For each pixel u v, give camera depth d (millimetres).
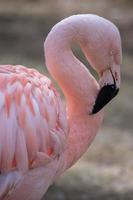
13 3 27172
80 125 4891
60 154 4688
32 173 4492
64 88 4891
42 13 24969
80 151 4938
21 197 4566
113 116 11742
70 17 4812
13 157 4277
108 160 9312
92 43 4820
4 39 18984
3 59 15734
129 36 20500
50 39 4785
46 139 4449
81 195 7832
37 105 4406
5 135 4195
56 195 7762
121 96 13031
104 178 8469
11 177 4332
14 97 4309
